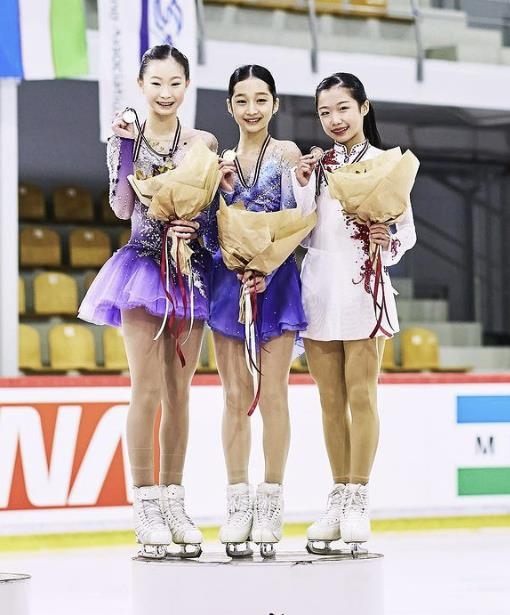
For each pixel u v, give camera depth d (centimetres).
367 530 639
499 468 1338
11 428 1162
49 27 1410
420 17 1812
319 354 666
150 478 647
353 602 609
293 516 1243
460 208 2130
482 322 2136
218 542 1220
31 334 1764
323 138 2067
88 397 1191
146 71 644
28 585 625
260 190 652
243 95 650
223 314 651
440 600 855
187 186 616
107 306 654
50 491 1177
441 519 1326
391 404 1291
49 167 2034
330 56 1681
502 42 1981
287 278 655
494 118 2119
